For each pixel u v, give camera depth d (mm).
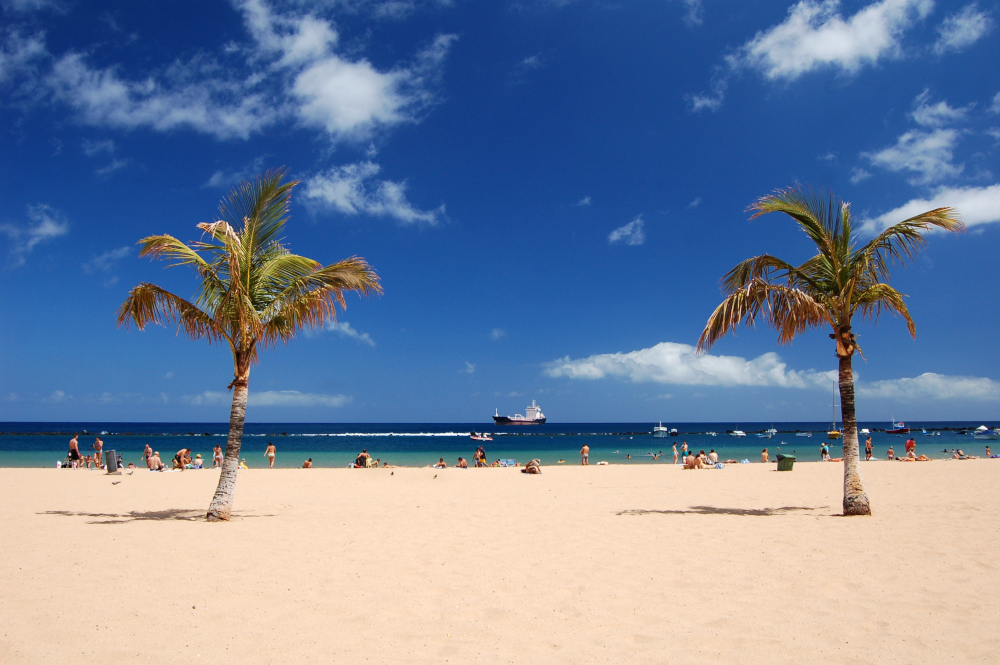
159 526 9617
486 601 5250
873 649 4051
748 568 6406
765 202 11195
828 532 8617
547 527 9477
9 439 80062
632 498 14297
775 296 10977
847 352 10820
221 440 80750
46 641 4207
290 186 11641
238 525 9781
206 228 10031
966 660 3852
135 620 4688
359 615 4848
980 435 97500
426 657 3949
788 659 3887
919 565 6434
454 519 10484
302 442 81312
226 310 10703
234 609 4996
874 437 95375
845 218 11039
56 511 11562
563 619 4742
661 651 4039
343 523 10008
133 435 94188
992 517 9711
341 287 11805
